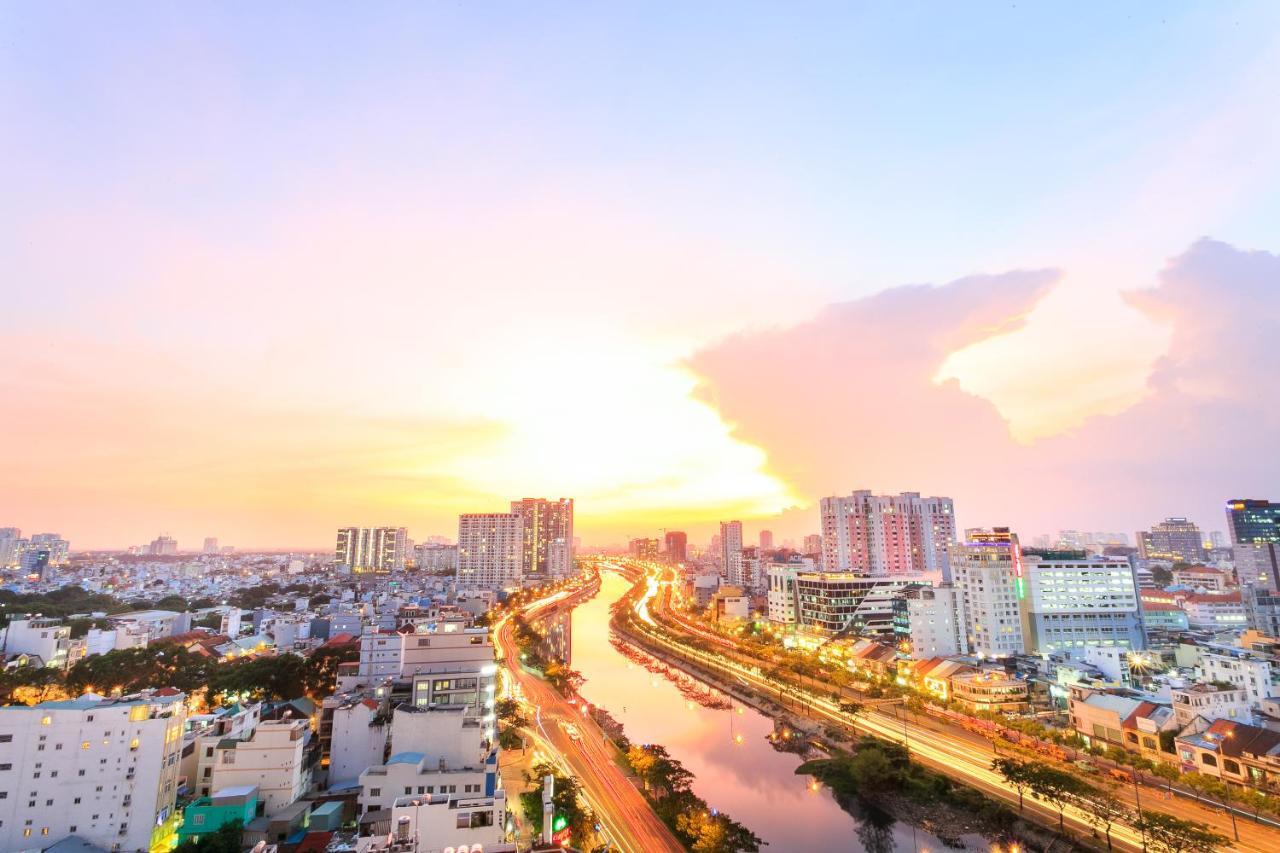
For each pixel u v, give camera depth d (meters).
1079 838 107.81
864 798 134.75
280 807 109.00
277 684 169.88
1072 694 160.38
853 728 171.62
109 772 101.69
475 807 80.56
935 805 126.31
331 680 186.00
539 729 173.00
